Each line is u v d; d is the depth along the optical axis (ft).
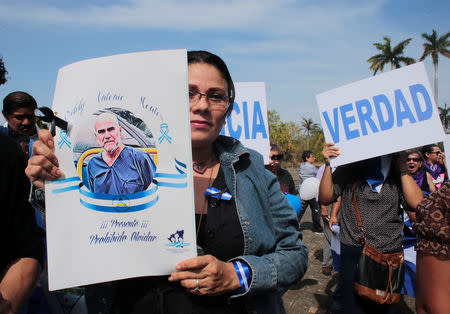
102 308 3.56
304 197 13.83
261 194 3.91
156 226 3.07
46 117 2.87
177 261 3.08
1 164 3.24
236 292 3.37
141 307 3.43
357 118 7.79
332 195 8.40
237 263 3.39
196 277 3.08
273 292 3.53
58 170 3.01
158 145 3.07
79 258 3.01
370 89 7.73
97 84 3.04
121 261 3.04
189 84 3.55
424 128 7.13
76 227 3.04
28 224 3.43
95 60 3.07
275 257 3.67
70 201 3.05
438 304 3.33
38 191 3.27
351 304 7.88
